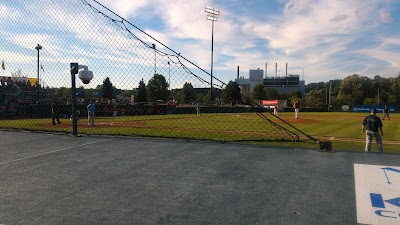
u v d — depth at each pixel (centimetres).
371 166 368
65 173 363
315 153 455
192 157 441
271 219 237
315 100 7362
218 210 255
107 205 268
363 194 283
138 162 413
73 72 629
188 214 248
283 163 400
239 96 650
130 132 1359
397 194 281
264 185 316
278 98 9475
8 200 279
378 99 6969
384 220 232
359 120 2786
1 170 375
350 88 8088
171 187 313
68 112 2411
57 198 284
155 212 253
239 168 380
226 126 1859
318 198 277
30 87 2316
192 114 2773
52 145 531
